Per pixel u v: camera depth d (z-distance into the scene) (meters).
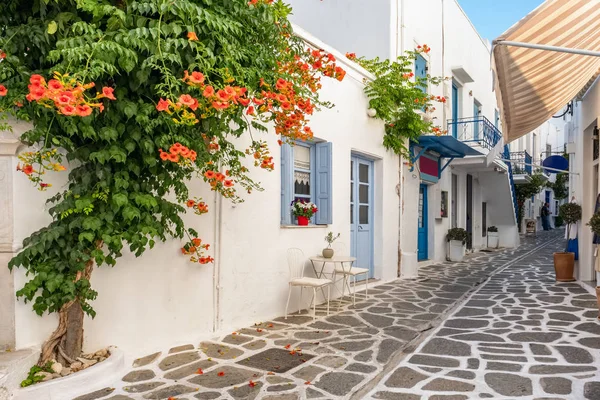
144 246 3.97
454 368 4.01
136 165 3.56
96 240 3.54
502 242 17.69
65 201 3.47
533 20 3.38
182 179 4.29
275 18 3.89
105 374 3.64
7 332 3.51
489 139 12.88
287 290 6.09
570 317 5.84
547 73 4.54
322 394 3.44
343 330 5.26
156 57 2.88
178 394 3.43
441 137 9.48
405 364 4.14
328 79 6.90
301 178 6.75
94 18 3.08
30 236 3.52
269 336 5.00
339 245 7.12
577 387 3.53
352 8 9.66
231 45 3.31
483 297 7.34
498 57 3.72
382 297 7.29
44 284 3.48
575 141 9.73
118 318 4.14
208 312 4.97
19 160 3.54
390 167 8.97
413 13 10.33
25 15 3.43
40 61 3.40
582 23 3.73
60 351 3.65
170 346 4.57
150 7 2.96
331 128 6.96
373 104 7.97
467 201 15.97
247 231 5.43
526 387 3.55
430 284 8.58
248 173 5.41
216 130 3.79
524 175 18.16
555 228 34.34
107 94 2.69
